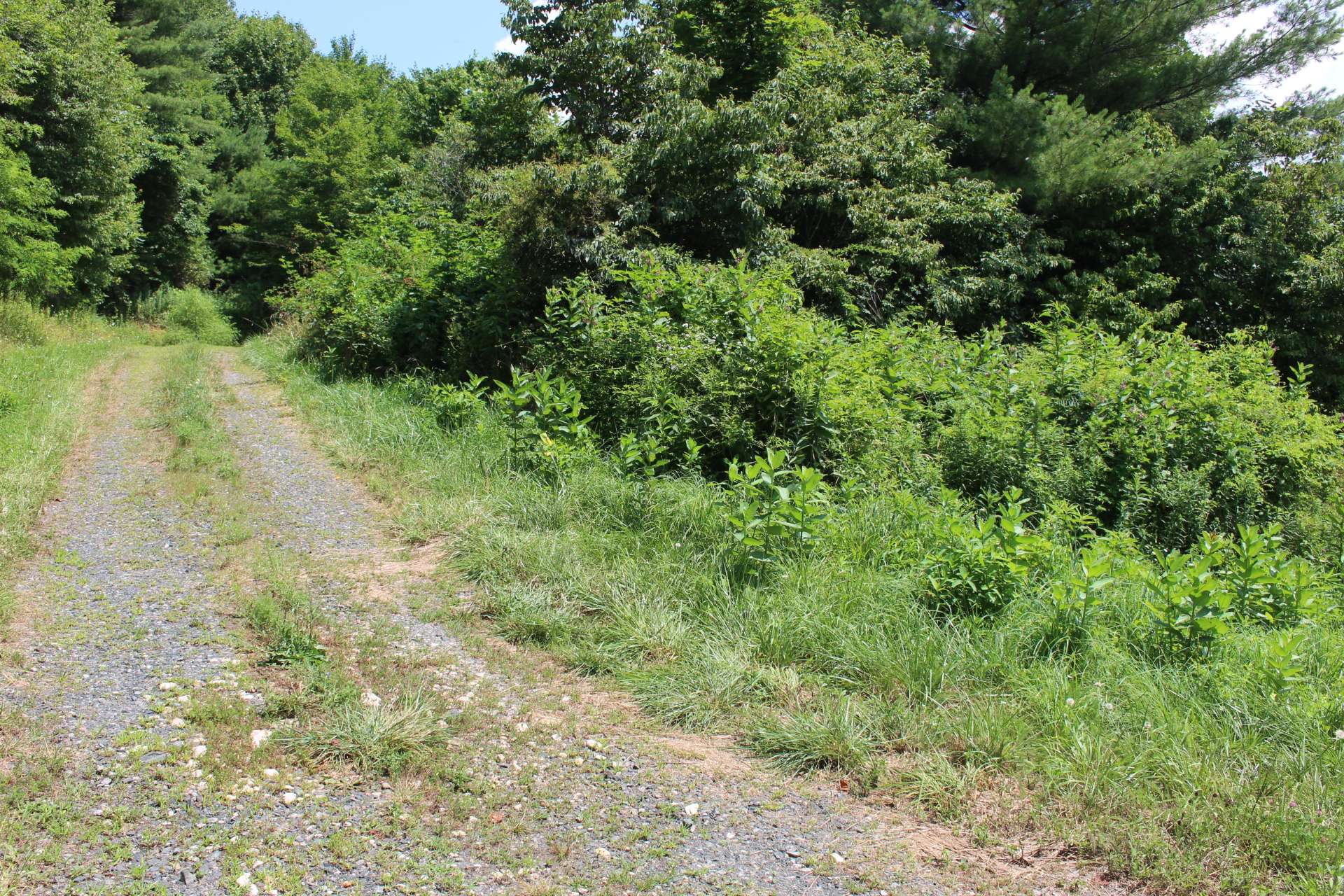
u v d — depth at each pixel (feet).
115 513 20.16
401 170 74.84
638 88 43.11
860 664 13.93
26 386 32.27
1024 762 11.44
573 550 18.20
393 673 13.32
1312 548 28.89
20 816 9.36
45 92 61.31
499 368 37.32
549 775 11.16
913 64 60.34
